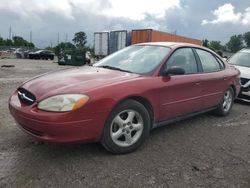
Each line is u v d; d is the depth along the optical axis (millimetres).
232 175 3441
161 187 3094
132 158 3744
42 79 3959
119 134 3777
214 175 3416
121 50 5277
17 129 4605
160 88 4148
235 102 7891
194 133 4883
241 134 4988
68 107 3277
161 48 4762
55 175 3227
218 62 5824
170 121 4578
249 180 3346
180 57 4770
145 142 4332
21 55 38656
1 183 3027
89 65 4984
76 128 3334
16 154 3699
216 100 5586
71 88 3461
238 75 6375
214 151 4145
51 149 3875
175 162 3695
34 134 3432
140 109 3910
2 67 18438
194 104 4906
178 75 4543
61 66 22969
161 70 4305
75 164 3496
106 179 3191
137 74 4160
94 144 4070
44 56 39156
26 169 3330
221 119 5879
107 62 4891
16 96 3949
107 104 3514
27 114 3365
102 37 23219
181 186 3135
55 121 3219
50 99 3334
